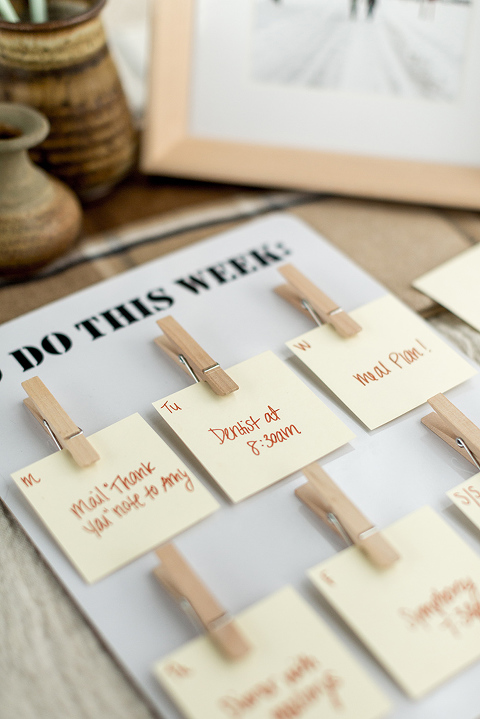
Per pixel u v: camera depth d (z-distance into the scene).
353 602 0.37
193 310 0.53
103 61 0.57
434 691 0.35
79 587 0.39
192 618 0.37
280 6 0.60
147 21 0.77
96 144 0.59
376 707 0.34
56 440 0.45
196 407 0.46
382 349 0.50
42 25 0.52
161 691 0.35
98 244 0.60
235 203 0.65
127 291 0.55
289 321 0.53
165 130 0.64
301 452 0.44
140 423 0.45
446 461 0.44
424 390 0.48
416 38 0.60
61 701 0.36
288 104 0.64
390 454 0.45
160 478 0.43
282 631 0.36
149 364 0.50
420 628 0.37
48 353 0.51
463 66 0.61
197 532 0.41
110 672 0.37
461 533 0.41
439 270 0.57
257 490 0.42
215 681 0.35
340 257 0.58
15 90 0.55
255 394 0.47
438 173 0.63
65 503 0.42
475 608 0.37
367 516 0.42
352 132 0.64
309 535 0.41
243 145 0.65
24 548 0.42
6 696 0.36
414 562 0.39
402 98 0.62
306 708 0.34
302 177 0.64
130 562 0.40
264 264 0.57
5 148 0.48
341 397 0.47
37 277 0.57
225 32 0.62
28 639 0.38
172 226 0.62
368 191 0.64
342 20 0.60
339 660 0.35
